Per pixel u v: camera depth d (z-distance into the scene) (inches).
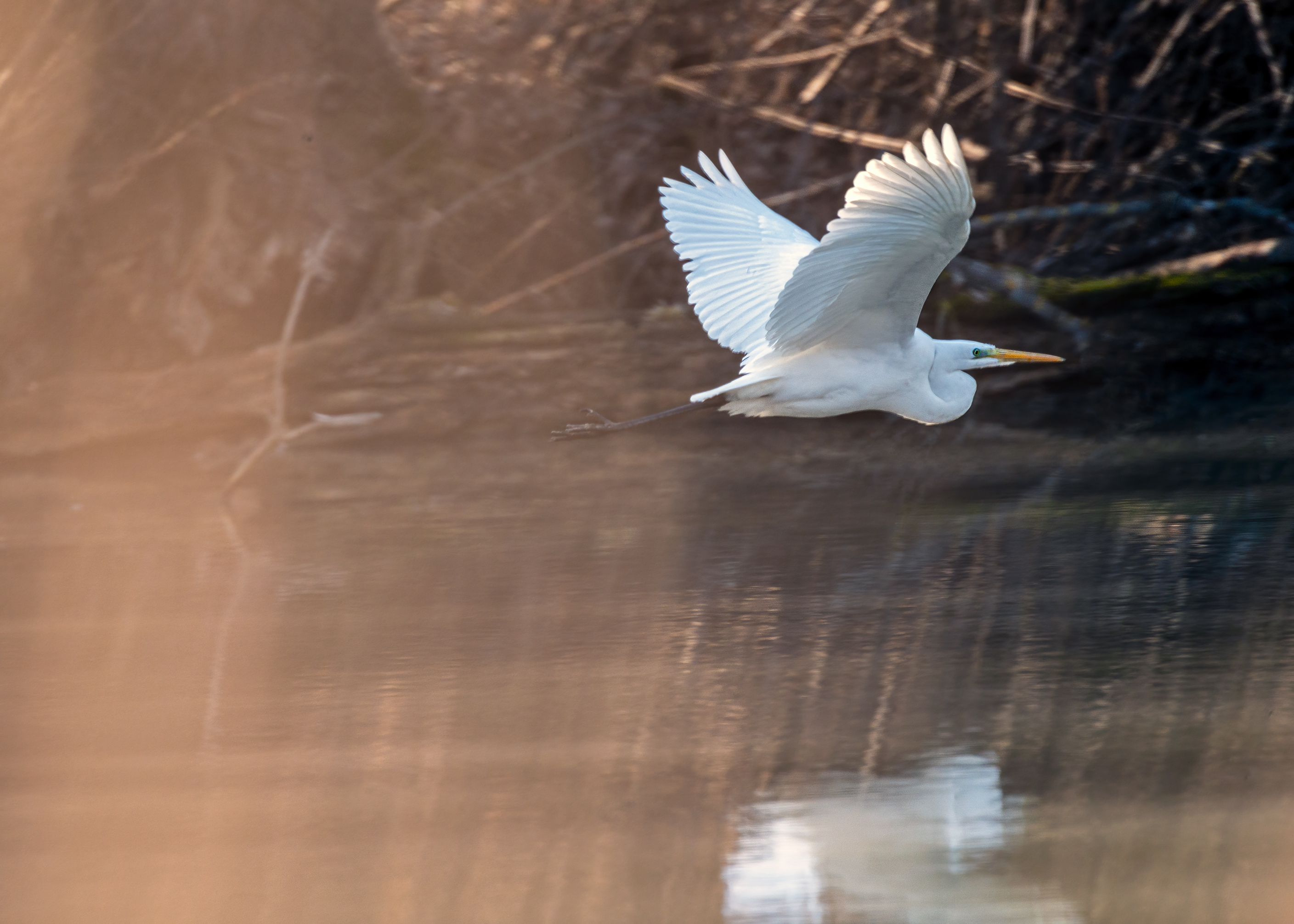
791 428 719.7
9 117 786.8
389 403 737.0
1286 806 257.4
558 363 745.0
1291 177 771.4
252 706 352.8
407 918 237.5
